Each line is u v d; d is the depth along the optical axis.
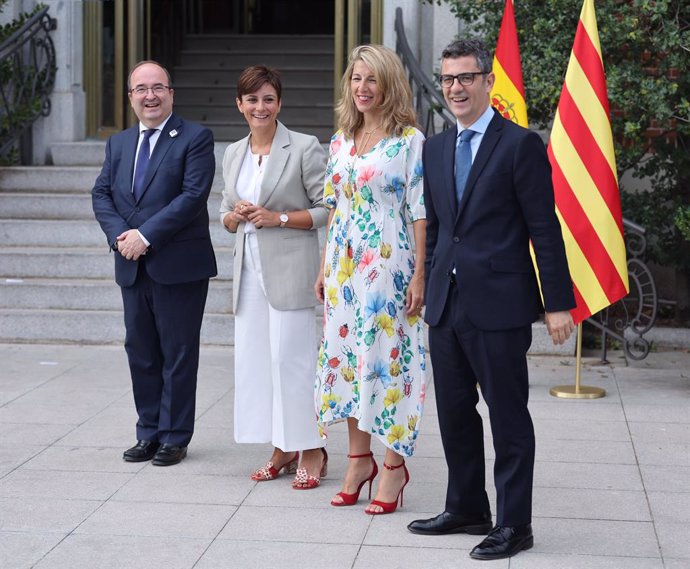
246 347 5.14
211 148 5.43
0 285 8.27
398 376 4.61
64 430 5.96
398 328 4.61
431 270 4.30
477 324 4.09
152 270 5.27
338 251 4.70
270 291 4.98
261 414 5.16
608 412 6.36
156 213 5.32
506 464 4.19
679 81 7.63
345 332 4.70
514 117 6.74
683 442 5.75
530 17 7.68
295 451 5.27
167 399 5.38
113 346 8.06
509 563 4.10
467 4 8.03
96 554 4.20
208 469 5.31
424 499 4.86
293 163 5.07
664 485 5.04
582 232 6.47
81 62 10.21
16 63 9.73
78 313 8.09
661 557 4.17
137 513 4.67
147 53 10.59
